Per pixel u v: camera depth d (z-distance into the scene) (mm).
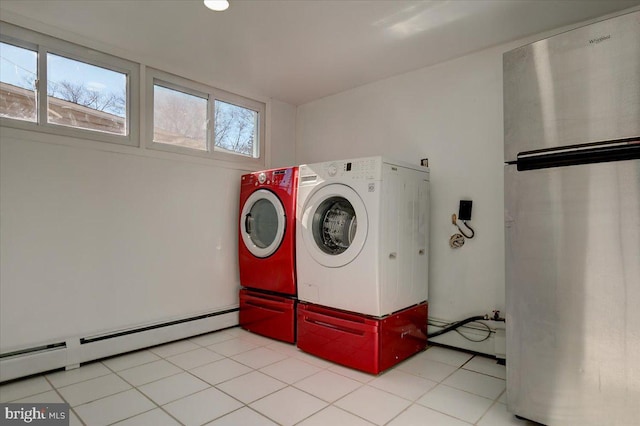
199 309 2891
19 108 2092
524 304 1575
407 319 2367
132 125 2539
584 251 1415
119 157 2459
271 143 3521
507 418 1654
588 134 1399
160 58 2648
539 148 1523
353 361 2189
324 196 2363
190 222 2846
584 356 1417
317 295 2389
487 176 2463
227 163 3123
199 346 2605
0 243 1991
